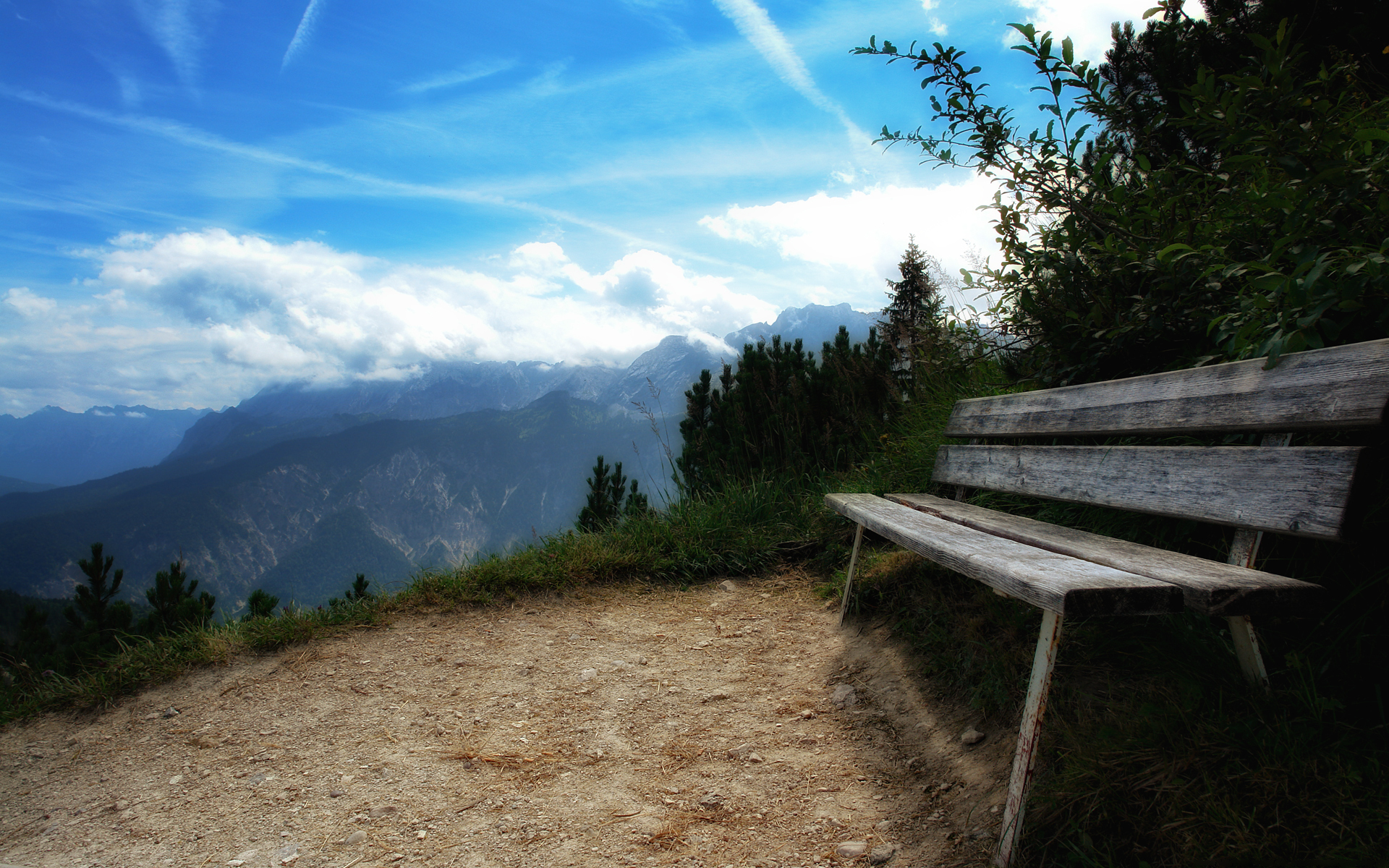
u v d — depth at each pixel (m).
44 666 3.64
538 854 1.93
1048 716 1.94
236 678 3.40
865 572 3.75
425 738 2.73
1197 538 2.31
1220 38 3.39
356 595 4.28
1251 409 1.78
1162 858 1.42
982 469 3.14
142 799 2.46
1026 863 1.57
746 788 2.21
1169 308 2.46
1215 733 1.55
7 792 2.63
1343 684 1.63
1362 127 1.86
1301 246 1.75
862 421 5.47
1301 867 1.24
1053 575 1.67
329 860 1.98
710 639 3.60
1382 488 1.76
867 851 1.82
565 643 3.62
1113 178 2.86
